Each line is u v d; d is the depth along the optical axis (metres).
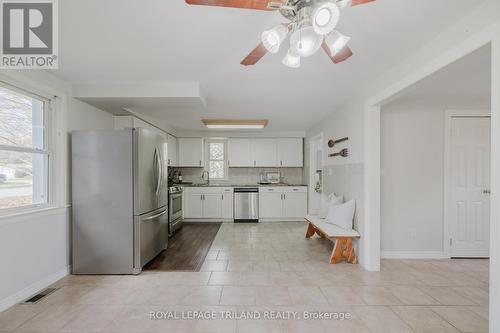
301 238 4.56
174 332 1.89
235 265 3.23
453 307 2.24
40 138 2.70
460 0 1.50
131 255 2.95
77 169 2.96
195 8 1.57
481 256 3.54
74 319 2.05
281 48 2.10
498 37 1.42
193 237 4.65
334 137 4.27
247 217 6.12
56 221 2.78
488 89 2.96
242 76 2.76
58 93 2.80
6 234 2.21
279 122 5.29
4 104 2.30
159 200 3.54
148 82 2.95
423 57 2.08
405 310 2.19
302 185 6.23
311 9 1.29
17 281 2.31
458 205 3.57
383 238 3.56
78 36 1.91
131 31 1.84
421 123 3.54
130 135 2.96
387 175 3.55
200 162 6.44
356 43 2.02
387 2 1.52
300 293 2.47
